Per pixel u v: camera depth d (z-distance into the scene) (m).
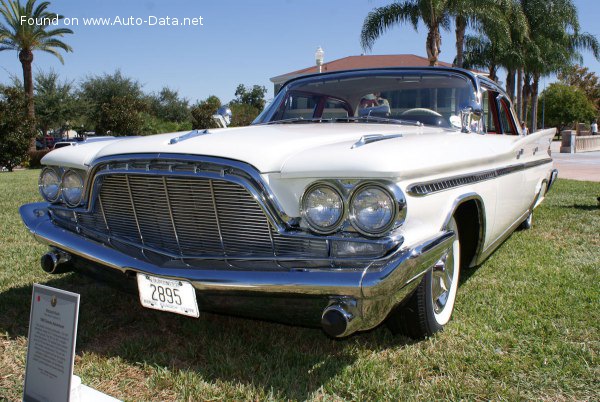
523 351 2.69
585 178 12.46
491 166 3.46
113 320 3.19
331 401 2.29
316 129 3.21
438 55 18.39
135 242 2.86
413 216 2.39
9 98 25.69
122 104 34.38
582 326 2.99
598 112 69.69
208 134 2.97
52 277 4.00
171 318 3.24
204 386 2.39
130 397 2.34
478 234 3.33
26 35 28.20
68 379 2.00
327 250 2.32
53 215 3.26
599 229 5.70
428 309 2.72
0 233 5.47
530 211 5.30
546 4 26.91
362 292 2.16
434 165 2.54
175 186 2.59
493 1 18.70
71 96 42.59
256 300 2.39
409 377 2.46
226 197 2.47
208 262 2.55
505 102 4.84
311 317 2.37
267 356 2.67
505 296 3.52
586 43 29.69
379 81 3.95
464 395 2.30
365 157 2.26
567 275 3.96
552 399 2.28
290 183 2.40
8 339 2.92
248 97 74.00
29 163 27.58
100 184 2.91
